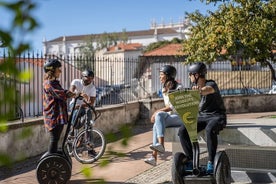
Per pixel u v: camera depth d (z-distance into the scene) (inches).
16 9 35.8
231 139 265.9
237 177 276.4
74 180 278.1
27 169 321.7
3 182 281.0
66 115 261.6
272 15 577.9
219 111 242.2
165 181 284.4
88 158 322.0
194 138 227.0
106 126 501.4
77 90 342.0
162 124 279.4
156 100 609.9
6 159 40.6
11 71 37.6
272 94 813.2
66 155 260.8
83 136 325.7
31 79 41.4
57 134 257.8
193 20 649.0
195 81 241.4
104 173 275.7
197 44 632.4
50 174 253.3
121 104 553.9
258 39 566.3
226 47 587.8
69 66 464.1
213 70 838.5
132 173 303.1
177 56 756.6
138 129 537.6
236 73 830.5
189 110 226.8
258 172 271.7
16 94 40.7
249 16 583.2
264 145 260.2
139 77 629.3
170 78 291.3
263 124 286.8
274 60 609.9
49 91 256.7
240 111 781.3
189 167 235.6
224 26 586.9
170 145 418.6
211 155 231.1
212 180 226.2
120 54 2385.6
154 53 1795.0
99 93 535.8
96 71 528.7
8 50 36.8
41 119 376.8
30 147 364.8
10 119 44.2
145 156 362.3
